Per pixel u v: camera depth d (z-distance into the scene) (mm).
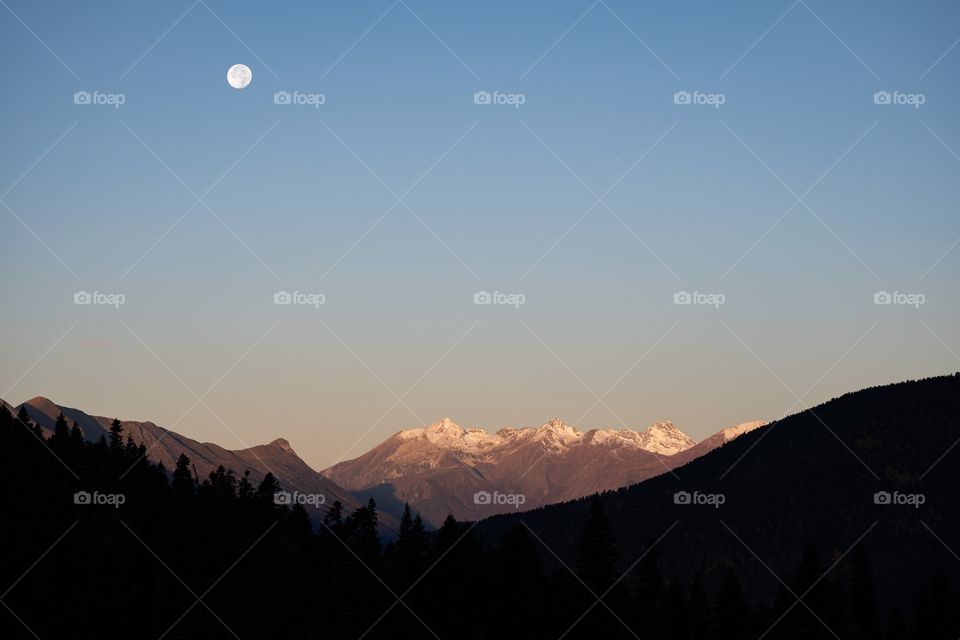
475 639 160125
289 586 160000
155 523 178250
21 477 180375
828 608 180250
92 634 149625
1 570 157125
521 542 174875
